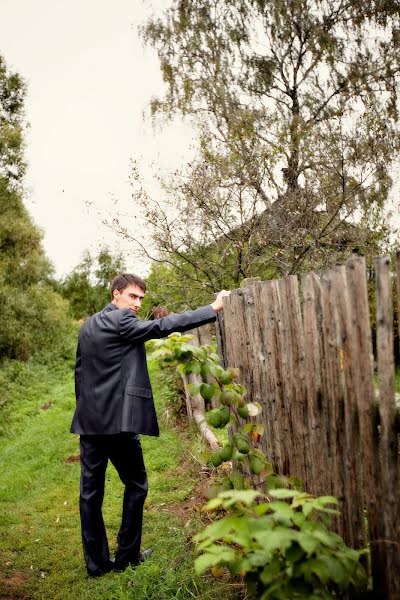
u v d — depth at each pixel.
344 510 2.07
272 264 7.00
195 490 4.20
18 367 13.30
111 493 4.48
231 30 12.19
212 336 6.02
